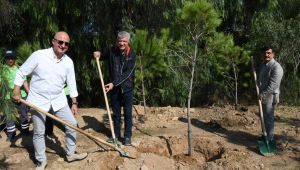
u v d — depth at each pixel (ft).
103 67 33.83
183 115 28.84
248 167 19.47
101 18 33.73
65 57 18.19
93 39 33.94
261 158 20.49
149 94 35.19
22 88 22.31
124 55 20.61
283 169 19.26
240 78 37.35
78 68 34.86
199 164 20.47
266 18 35.35
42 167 18.83
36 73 17.74
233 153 20.84
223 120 27.02
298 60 35.06
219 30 38.99
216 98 38.01
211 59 31.96
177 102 36.09
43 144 18.78
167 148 22.49
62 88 18.47
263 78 21.36
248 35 37.50
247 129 25.52
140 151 21.79
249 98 37.50
